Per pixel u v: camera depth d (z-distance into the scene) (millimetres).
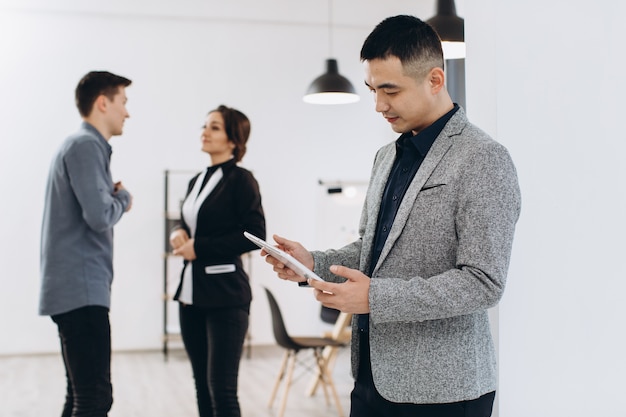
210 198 3141
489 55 2154
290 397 5105
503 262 1439
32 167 7078
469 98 2275
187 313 3119
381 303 1429
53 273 2627
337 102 5586
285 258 1528
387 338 1554
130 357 6938
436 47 1555
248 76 7621
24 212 7039
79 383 2605
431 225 1511
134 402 4961
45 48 7145
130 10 7184
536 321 2150
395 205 1629
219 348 2967
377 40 1544
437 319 1521
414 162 1627
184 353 7184
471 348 1524
